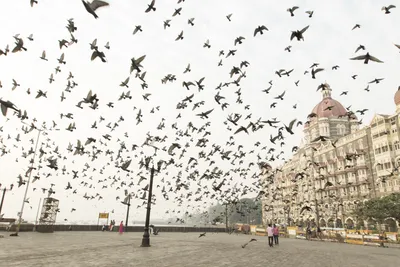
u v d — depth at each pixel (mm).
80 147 11961
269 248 18172
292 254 14648
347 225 51781
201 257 12438
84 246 16188
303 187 69062
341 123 75375
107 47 10422
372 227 46062
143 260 10977
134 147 19703
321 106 80188
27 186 25688
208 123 18516
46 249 14031
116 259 11086
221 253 14391
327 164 62281
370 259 13039
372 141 50719
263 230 38406
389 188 46469
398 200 36188
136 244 18312
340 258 13219
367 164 51812
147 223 17328
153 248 16109
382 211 36688
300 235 32875
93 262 10141
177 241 23094
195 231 48125
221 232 48875
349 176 55406
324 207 60500
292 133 8055
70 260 10492
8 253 12000
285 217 73875
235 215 84625
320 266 10531
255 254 14281
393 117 47344
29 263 9523
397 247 21750
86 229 38844
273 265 10531
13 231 29266
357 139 55281
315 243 24531
